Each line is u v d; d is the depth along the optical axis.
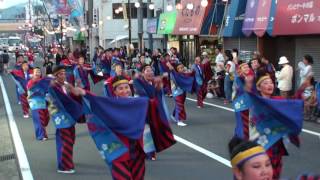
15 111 19.95
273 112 7.99
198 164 11.20
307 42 20.83
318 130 14.62
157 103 8.42
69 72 19.98
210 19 29.78
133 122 7.87
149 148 8.82
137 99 7.99
